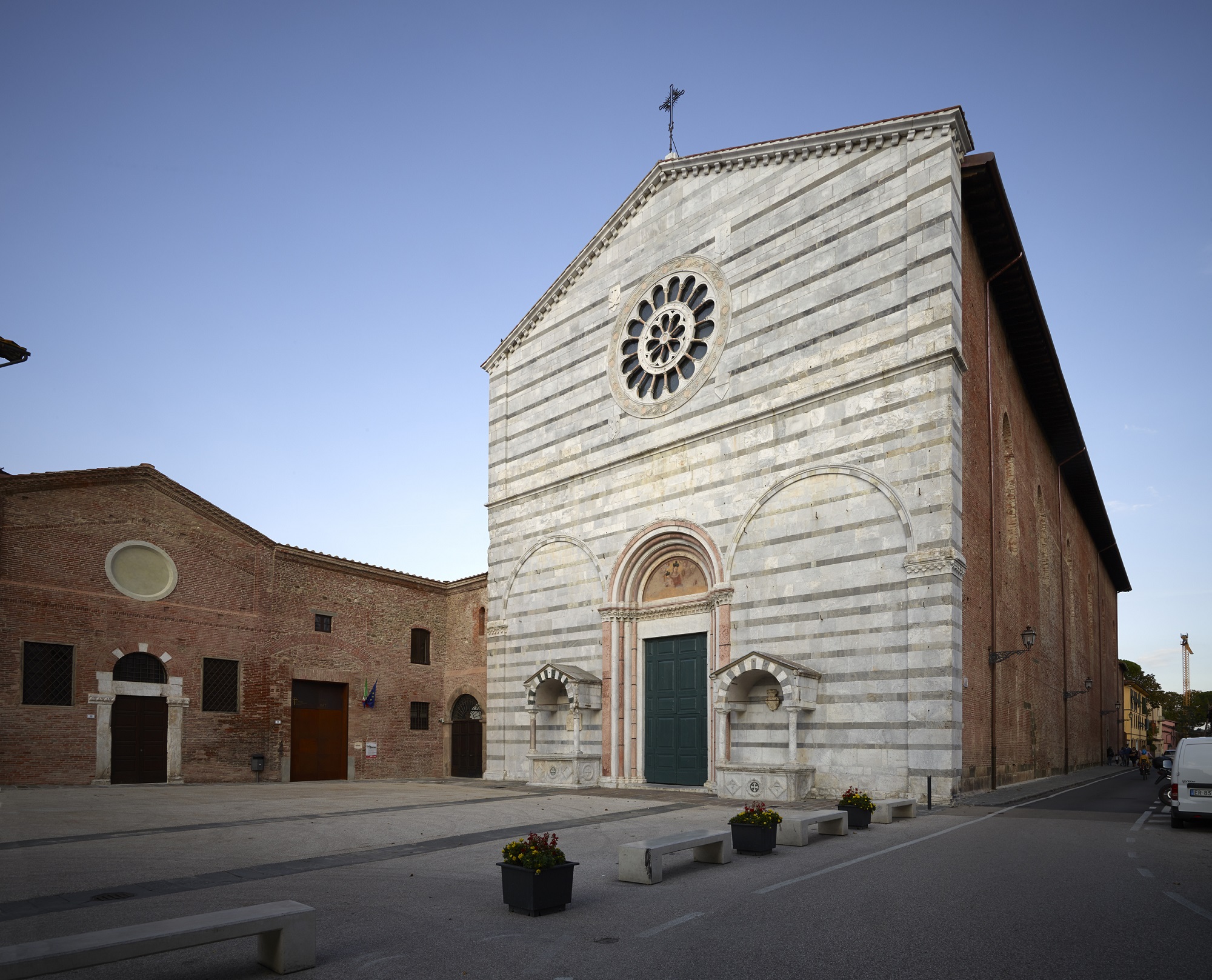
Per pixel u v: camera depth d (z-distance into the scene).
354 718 41.75
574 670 34.72
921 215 27.47
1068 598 51.69
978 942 9.69
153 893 13.03
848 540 27.12
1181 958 9.05
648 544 33.78
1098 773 48.78
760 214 32.09
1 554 30.95
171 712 35.00
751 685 28.73
